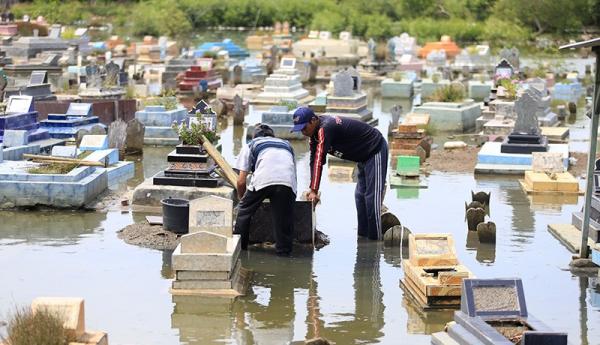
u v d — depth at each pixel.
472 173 33.56
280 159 22.28
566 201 28.84
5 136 31.16
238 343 16.59
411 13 133.75
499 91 46.16
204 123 26.98
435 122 45.88
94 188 27.59
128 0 145.75
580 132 44.84
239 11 139.38
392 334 17.09
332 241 23.88
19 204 26.48
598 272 20.72
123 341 16.56
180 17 131.50
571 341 16.61
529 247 23.27
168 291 19.38
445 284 18.31
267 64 75.88
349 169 32.81
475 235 24.44
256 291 19.67
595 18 122.44
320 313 18.31
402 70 78.38
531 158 33.47
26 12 131.62
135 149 36.47
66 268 20.94
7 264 21.19
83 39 93.44
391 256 22.53
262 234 23.36
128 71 70.00
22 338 14.29
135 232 23.83
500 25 116.81
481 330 15.30
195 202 20.50
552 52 104.62
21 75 71.94
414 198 29.12
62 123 36.44
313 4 138.88
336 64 88.69
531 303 18.94
